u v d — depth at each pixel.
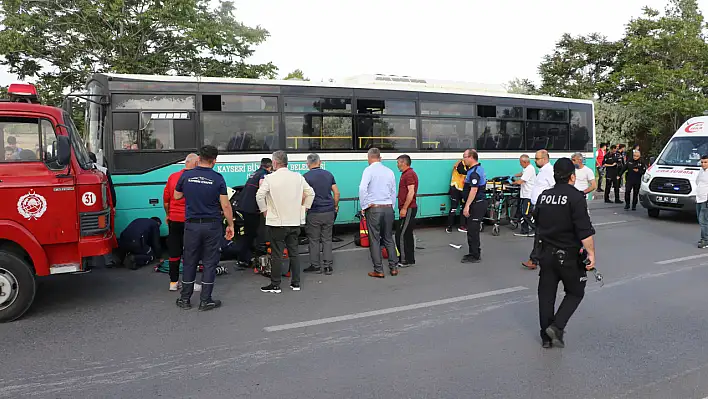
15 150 6.28
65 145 6.12
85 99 9.52
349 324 6.18
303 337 5.75
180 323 6.21
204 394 4.38
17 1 17.12
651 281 8.25
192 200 6.61
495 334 5.87
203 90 10.28
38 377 4.70
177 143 10.06
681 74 33.97
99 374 4.77
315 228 8.75
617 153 20.12
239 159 10.58
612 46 42.50
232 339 5.68
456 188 13.22
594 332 5.93
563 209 5.19
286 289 7.76
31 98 6.97
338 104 11.70
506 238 12.45
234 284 8.08
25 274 6.26
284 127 11.03
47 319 6.35
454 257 10.16
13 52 17.05
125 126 9.73
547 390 4.48
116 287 7.87
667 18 36.12
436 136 13.18
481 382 4.62
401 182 9.28
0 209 6.11
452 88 13.78
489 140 14.11
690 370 4.91
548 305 5.43
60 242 6.41
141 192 9.82
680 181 14.83
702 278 8.45
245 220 8.91
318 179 8.64
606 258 10.01
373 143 12.21
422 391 4.45
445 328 6.06
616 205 19.53
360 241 11.31
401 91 12.59
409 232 9.36
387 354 5.27
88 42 18.30
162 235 10.02
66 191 6.41
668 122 37.97
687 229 13.77
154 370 4.86
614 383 4.62
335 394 4.38
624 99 36.72
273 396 4.34
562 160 5.30
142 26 17.91
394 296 7.39
